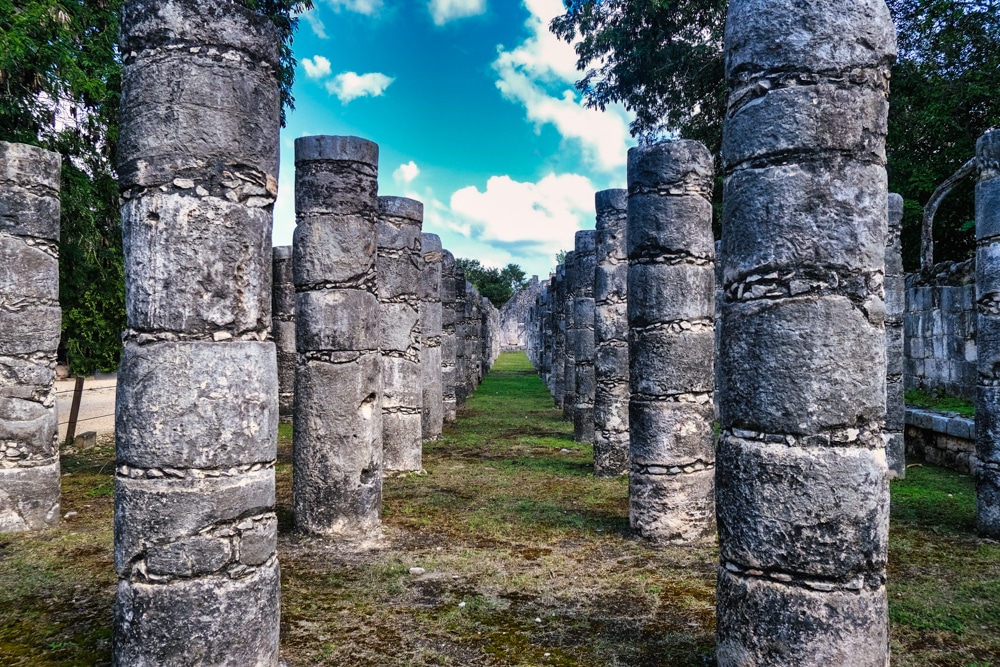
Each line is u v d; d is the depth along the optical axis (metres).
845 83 3.96
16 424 7.41
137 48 4.34
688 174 7.43
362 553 6.65
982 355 7.15
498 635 4.86
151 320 4.18
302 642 4.74
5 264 7.46
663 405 7.22
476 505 8.47
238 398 4.26
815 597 3.75
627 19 18.83
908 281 14.70
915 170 16.19
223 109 4.31
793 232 3.93
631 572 6.14
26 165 7.63
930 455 11.35
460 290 19.77
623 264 10.32
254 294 4.42
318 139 7.37
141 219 4.23
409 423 10.46
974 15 15.41
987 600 5.39
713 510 7.33
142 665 4.00
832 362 3.84
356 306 7.35
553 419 17.11
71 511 8.23
